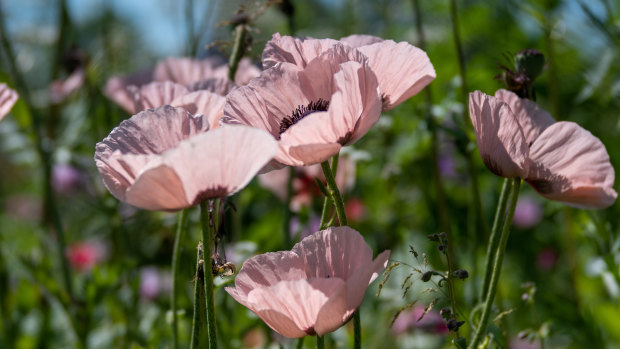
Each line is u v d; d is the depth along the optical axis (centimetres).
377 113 82
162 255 156
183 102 89
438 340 133
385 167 149
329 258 85
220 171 78
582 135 85
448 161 161
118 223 149
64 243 140
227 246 132
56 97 159
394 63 88
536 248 184
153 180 77
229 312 120
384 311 136
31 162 162
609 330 129
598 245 117
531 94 93
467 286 133
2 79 157
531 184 87
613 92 133
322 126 82
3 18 145
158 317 133
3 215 235
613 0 133
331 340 123
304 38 92
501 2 148
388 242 154
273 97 87
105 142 83
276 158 83
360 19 175
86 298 132
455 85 131
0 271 140
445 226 130
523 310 141
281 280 83
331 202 90
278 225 146
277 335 123
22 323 146
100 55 164
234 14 103
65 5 162
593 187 85
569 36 153
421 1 185
